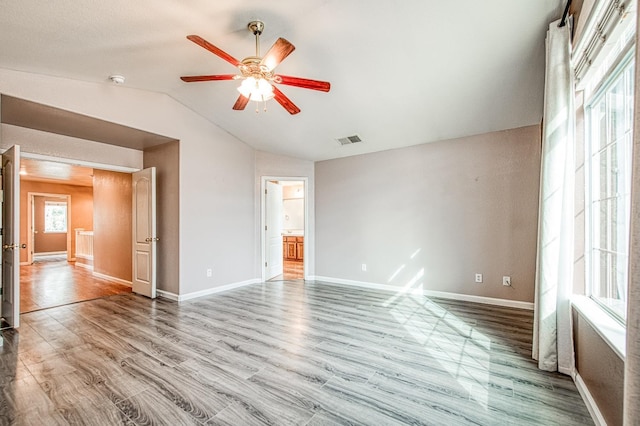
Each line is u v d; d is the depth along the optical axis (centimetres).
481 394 200
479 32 241
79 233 807
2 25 228
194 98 411
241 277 530
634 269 95
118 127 376
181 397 198
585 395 190
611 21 149
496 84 308
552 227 223
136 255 478
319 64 299
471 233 423
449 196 442
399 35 254
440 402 192
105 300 438
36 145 384
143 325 333
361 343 283
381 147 493
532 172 383
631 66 157
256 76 233
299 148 529
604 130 198
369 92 342
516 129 394
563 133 216
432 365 240
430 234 458
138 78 345
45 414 182
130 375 227
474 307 396
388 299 440
